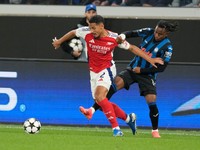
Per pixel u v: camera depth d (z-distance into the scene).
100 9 47.94
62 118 43.06
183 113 42.22
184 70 42.19
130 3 47.88
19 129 38.88
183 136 37.47
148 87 36.16
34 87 43.34
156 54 35.94
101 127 42.59
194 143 32.62
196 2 47.00
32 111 43.38
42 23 45.72
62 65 43.09
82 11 48.00
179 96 42.25
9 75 43.59
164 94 42.34
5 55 46.28
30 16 45.84
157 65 35.59
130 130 41.75
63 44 43.38
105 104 34.28
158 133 36.59
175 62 43.50
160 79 42.34
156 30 35.53
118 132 34.62
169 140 33.62
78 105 42.94
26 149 28.27
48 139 32.16
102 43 34.06
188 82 42.22
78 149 28.52
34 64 43.34
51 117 43.19
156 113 36.03
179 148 30.19
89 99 42.84
